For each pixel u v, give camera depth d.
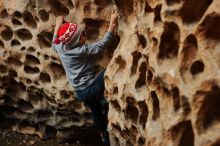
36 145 5.55
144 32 3.68
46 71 5.14
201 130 3.00
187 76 3.15
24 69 5.32
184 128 3.20
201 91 2.99
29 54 5.20
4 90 5.63
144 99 3.77
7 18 5.23
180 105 3.19
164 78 3.34
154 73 3.47
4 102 5.72
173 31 3.36
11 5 5.13
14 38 5.24
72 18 4.73
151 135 3.47
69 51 4.29
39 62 5.19
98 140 5.43
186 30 3.16
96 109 4.55
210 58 2.96
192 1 3.17
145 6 3.68
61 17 4.78
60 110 5.29
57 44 4.49
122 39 4.18
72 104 5.13
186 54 3.17
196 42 3.10
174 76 3.23
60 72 5.12
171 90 3.27
